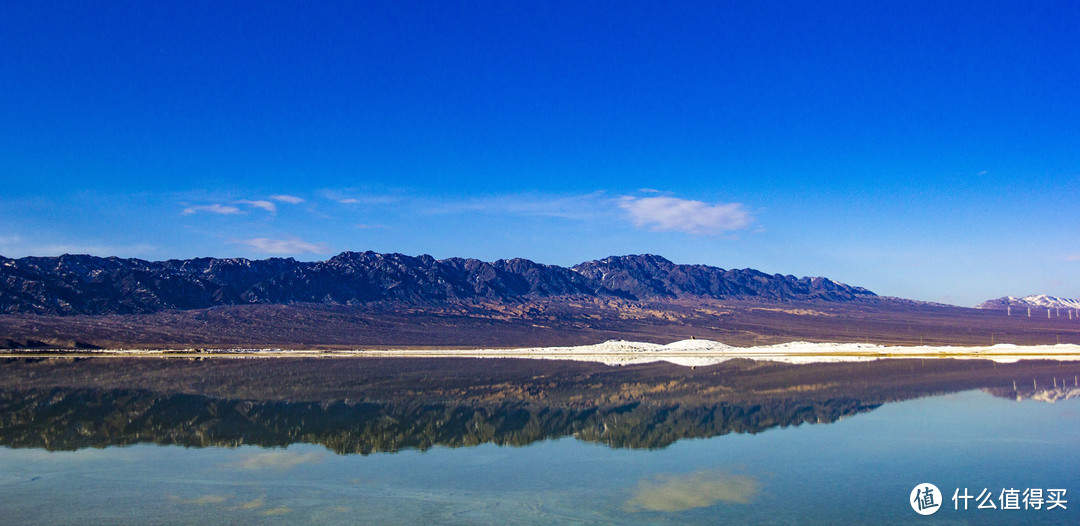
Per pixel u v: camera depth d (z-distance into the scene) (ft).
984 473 76.28
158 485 73.26
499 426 112.57
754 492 69.36
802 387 168.66
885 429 105.40
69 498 68.49
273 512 63.57
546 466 81.56
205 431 108.78
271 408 137.49
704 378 200.75
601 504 65.46
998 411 122.83
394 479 75.46
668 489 70.69
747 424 111.96
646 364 278.67
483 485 72.69
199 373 238.07
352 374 231.91
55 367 274.98
